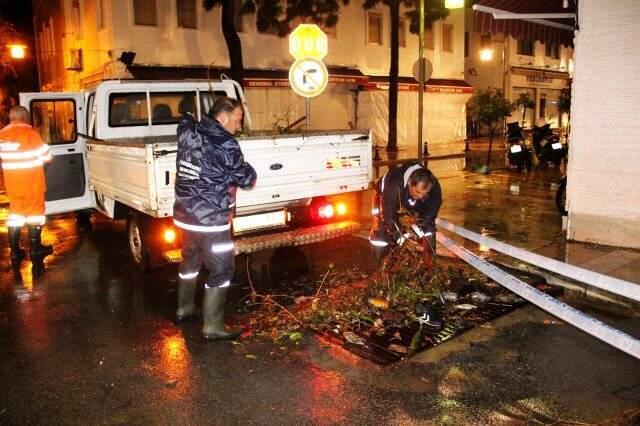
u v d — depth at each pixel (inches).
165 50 728.3
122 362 172.2
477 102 741.3
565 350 171.0
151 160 214.1
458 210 380.2
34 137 283.7
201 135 177.0
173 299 229.8
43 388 157.2
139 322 205.5
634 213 258.1
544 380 152.9
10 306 225.5
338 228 261.9
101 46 724.0
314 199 271.7
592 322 163.3
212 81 324.8
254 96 820.0
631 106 250.7
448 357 167.5
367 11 974.4
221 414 140.7
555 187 475.5
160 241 243.6
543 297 187.8
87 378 162.4
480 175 577.9
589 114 264.2
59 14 925.8
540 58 1419.8
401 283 210.2
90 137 311.1
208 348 180.9
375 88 964.6
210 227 178.9
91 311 217.8
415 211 204.5
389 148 892.6
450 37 1145.4
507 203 402.3
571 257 251.8
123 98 302.4
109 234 358.9
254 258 283.3
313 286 237.5
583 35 260.1
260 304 217.8
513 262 251.0
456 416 136.3
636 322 193.6
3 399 151.7
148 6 714.8
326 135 253.3
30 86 1174.3
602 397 143.6
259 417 138.6
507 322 192.7
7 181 282.5
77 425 138.3
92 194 331.9
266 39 832.3
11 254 293.3
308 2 686.5
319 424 134.6
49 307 223.3
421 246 214.7
